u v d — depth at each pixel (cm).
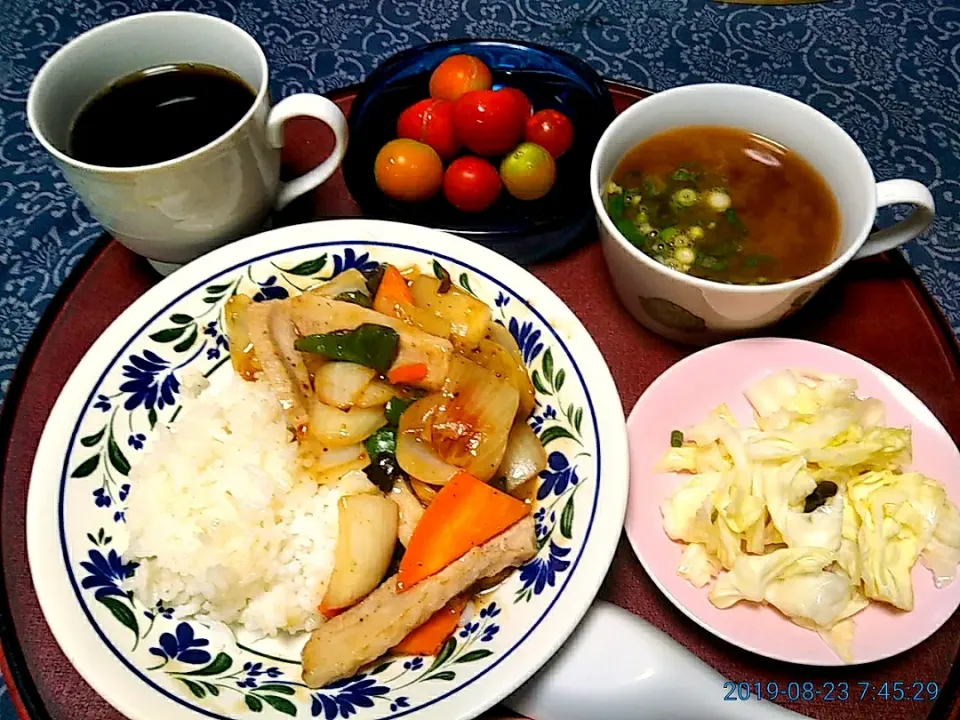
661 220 35
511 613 27
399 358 31
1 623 29
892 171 47
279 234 34
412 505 30
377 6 55
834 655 28
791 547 29
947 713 28
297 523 31
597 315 37
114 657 26
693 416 33
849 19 54
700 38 53
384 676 27
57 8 55
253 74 34
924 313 37
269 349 32
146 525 29
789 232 34
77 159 33
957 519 29
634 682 27
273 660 28
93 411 31
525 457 30
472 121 37
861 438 31
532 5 55
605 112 39
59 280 43
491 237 36
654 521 31
